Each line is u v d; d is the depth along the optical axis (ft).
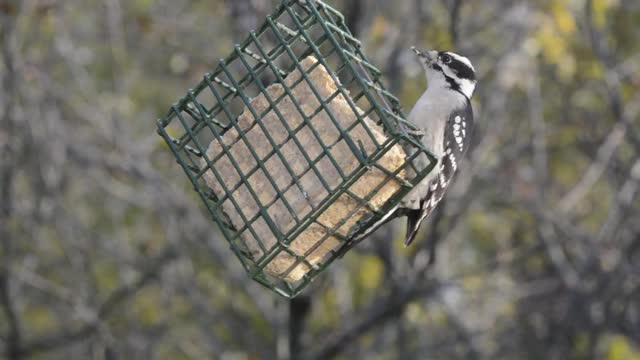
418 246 48.60
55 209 52.08
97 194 55.47
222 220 28.40
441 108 34.88
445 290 48.47
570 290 50.34
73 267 53.36
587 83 56.03
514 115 55.72
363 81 26.37
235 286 53.36
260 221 27.55
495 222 54.90
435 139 34.47
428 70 36.27
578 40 51.39
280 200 27.32
